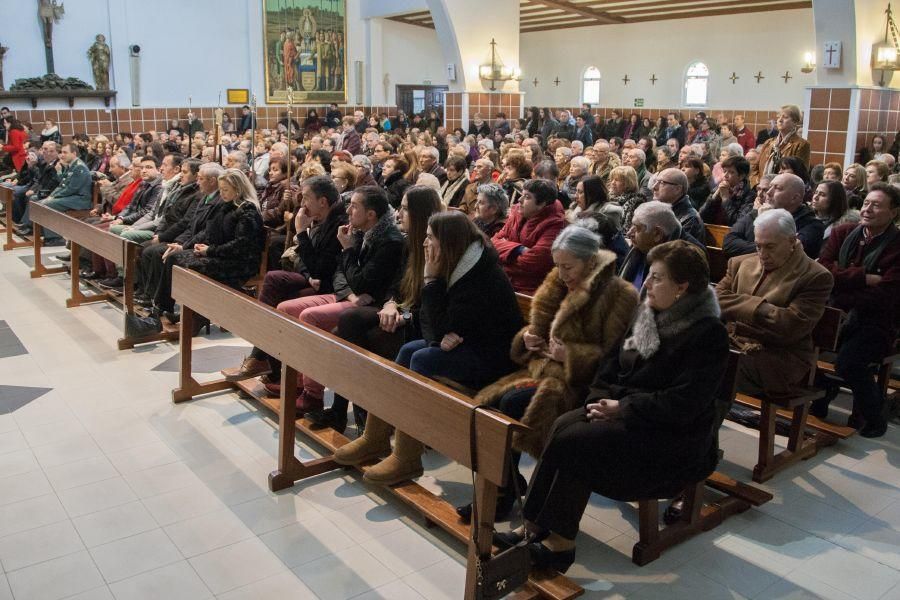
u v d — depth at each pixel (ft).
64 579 8.66
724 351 8.03
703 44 55.88
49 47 50.70
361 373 9.07
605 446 8.10
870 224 12.64
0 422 12.93
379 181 26.91
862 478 11.19
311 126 58.49
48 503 10.32
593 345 9.12
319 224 14.32
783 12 51.29
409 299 11.75
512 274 13.94
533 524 8.47
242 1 57.88
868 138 29.99
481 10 44.73
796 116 21.06
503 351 10.38
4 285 22.53
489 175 19.80
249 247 17.06
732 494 10.38
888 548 9.37
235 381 14.19
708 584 8.63
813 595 8.44
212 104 57.67
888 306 12.28
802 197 13.74
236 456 11.78
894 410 13.52
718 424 8.88
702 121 49.19
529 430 7.27
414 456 10.21
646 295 8.68
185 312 13.79
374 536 9.61
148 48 54.49
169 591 8.46
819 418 13.12
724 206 17.81
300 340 10.23
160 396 14.19
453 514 9.49
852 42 28.40
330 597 8.38
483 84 45.83
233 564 8.98
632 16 57.26
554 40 65.62
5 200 29.17
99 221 23.44
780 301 11.01
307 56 61.05
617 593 8.43
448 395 7.79
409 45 66.90
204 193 18.62
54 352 16.62
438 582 8.67
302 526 9.82
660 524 9.93
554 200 14.10
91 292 21.66
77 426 12.82
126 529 9.71
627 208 15.60
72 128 52.42
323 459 11.25
